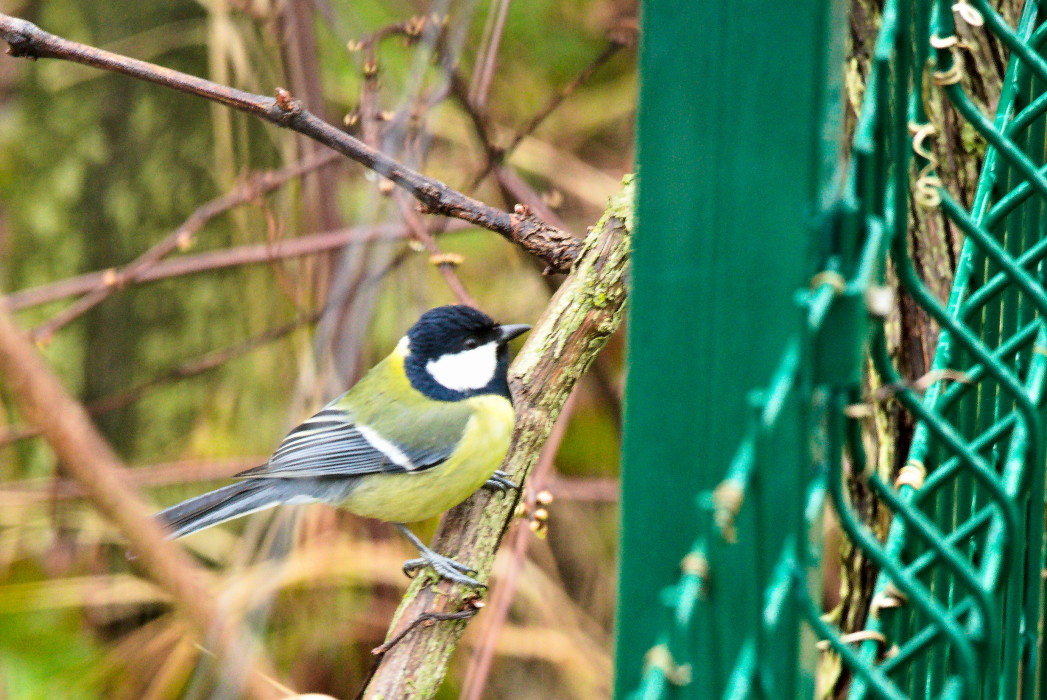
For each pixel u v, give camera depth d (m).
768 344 2.72
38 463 10.11
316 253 8.83
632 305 2.89
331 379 7.92
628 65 11.51
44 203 11.25
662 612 2.87
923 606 2.85
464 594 5.75
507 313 10.60
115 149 11.18
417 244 7.49
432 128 6.41
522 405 6.17
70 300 10.95
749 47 2.71
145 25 11.10
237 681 3.75
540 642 9.66
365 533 9.54
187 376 9.10
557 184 11.12
